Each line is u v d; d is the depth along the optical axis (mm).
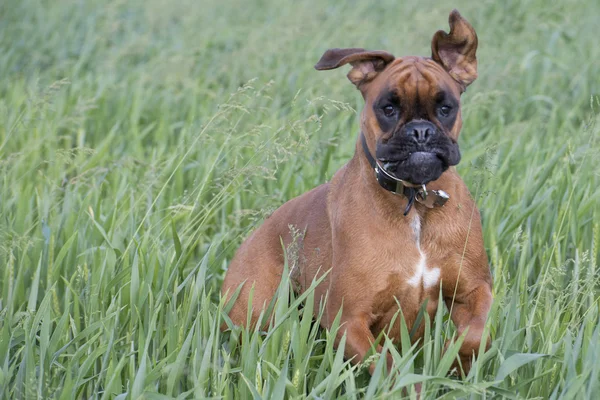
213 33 17344
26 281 7105
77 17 19438
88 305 6371
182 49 15797
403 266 5934
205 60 15180
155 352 5793
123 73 15172
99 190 8344
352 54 6098
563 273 6012
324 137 10250
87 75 14617
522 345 5672
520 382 5098
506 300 6188
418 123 5629
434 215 5914
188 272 7371
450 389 5348
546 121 11695
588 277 5984
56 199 8688
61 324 5590
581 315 6410
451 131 5875
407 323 6148
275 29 15719
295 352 5355
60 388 5227
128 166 8859
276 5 19781
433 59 6223
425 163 5543
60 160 9398
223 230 7945
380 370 5004
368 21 16797
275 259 6797
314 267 6523
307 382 5793
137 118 11789
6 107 12102
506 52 13914
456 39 6188
